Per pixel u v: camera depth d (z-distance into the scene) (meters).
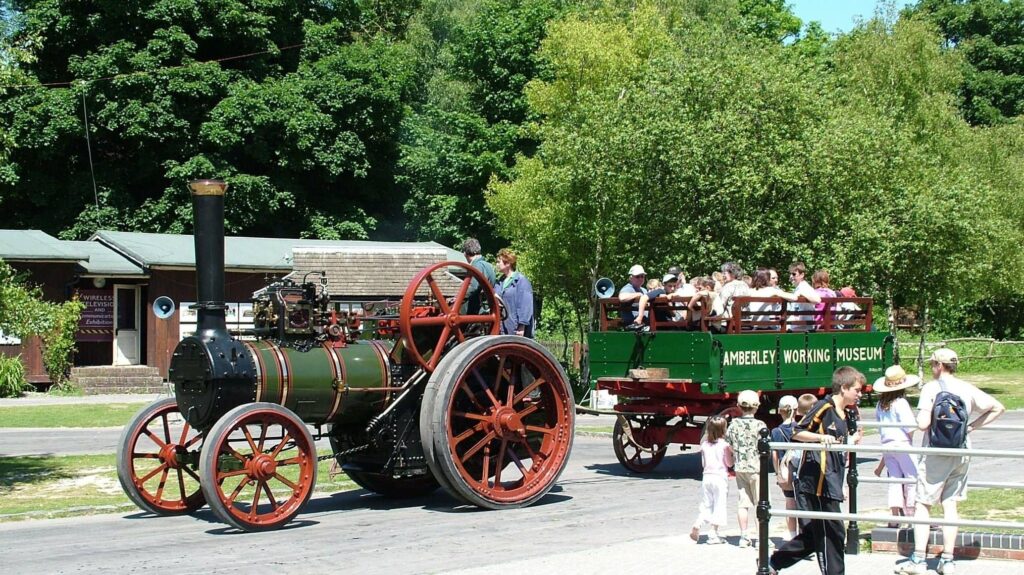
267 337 12.28
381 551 9.98
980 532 10.06
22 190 41.59
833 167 26.73
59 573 9.01
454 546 10.22
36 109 39.66
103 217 40.75
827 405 8.90
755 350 14.63
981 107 58.28
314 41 45.25
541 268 30.88
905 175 29.28
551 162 30.73
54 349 30.95
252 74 43.41
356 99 43.94
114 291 33.50
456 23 52.03
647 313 15.34
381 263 30.80
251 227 42.84
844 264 26.20
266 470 11.20
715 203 26.41
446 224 46.16
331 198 45.09
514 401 12.80
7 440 20.59
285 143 42.19
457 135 46.72
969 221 28.50
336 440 13.33
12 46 17.33
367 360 12.48
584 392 30.36
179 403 11.65
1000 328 52.97
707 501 10.27
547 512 12.34
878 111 33.66
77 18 41.75
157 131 40.38
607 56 33.97
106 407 26.91
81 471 16.25
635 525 11.40
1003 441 20.23
